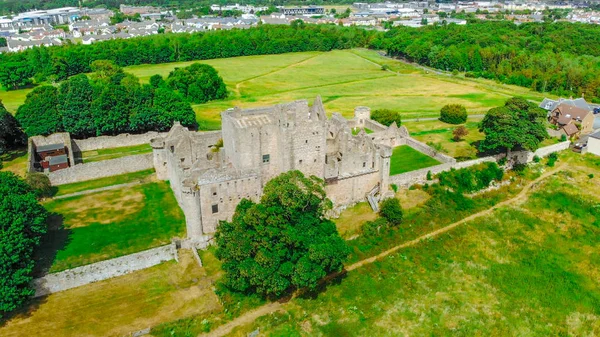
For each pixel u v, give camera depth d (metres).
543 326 79.69
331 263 80.50
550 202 115.12
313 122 101.31
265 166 101.62
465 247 98.62
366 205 110.44
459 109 169.00
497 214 110.31
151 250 87.62
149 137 146.38
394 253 95.56
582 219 108.69
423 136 152.88
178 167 103.75
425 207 109.19
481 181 121.31
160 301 79.12
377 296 84.38
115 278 84.62
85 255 88.31
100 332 72.38
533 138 122.12
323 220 94.50
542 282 89.31
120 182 119.19
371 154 110.19
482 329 78.31
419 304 83.06
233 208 97.06
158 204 107.88
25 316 75.06
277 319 77.50
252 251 79.88
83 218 101.50
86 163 120.75
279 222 81.06
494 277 90.31
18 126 136.00
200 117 179.12
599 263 94.81
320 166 105.75
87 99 140.88
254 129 96.69
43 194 109.38
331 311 80.38
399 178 115.62
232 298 80.25
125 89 148.25
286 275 77.31
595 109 181.75
